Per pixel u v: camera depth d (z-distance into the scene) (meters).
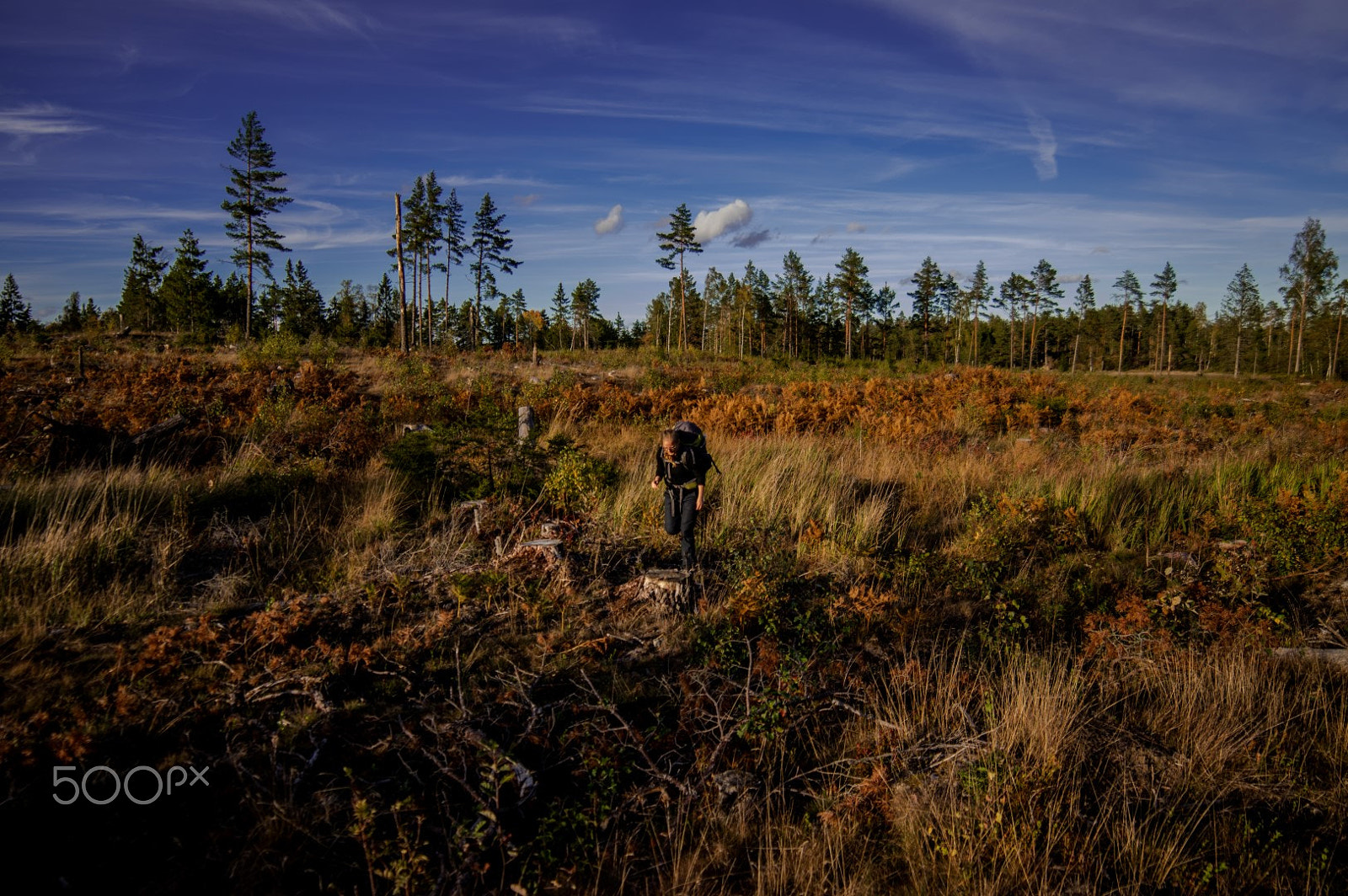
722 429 11.85
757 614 4.57
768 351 69.75
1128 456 10.82
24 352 18.11
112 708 3.21
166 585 4.58
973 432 12.99
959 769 3.20
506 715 3.46
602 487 6.94
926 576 5.75
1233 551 6.15
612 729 3.30
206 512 5.92
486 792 2.88
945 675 4.02
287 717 3.32
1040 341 86.00
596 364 26.11
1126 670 4.29
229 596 4.53
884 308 69.88
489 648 4.15
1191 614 5.02
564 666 3.99
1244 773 3.38
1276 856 2.82
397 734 3.26
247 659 3.76
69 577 4.43
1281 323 70.12
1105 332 81.44
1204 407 17.83
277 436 8.27
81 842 2.55
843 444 10.91
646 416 12.97
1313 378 39.12
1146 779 3.33
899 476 8.88
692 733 3.41
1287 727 3.68
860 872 2.74
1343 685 4.11
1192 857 2.80
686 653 4.24
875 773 3.12
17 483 6.10
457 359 23.33
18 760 2.78
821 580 5.52
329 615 4.25
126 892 2.38
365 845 2.43
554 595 4.76
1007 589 5.42
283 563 5.18
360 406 10.95
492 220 51.59
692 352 34.06
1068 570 6.01
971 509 7.42
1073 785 3.17
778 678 3.75
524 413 10.17
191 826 2.69
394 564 5.22
